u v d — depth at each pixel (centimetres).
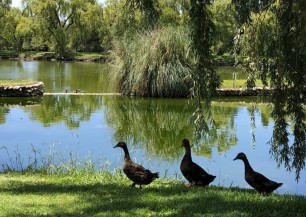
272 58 889
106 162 1116
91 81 3581
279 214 643
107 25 6462
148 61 2581
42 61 6775
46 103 2386
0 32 8112
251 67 941
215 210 663
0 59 7306
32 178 940
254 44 901
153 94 2586
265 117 1958
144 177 804
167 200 722
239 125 1766
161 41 2558
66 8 7194
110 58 2841
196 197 741
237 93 2691
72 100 2503
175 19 2567
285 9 816
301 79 857
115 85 2781
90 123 1814
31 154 1282
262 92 973
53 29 7288
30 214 651
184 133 1645
